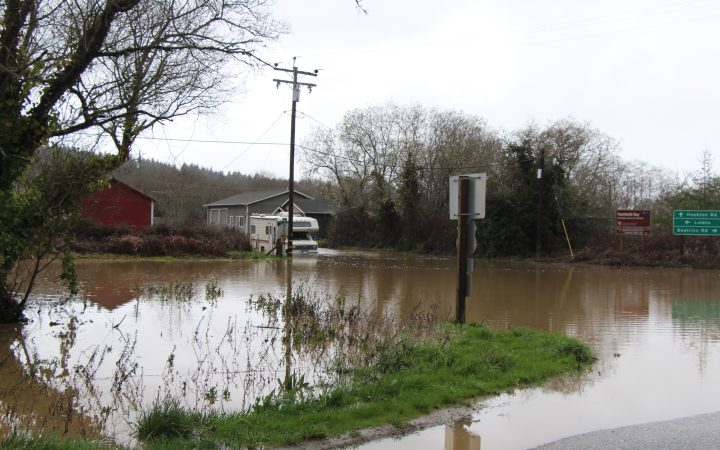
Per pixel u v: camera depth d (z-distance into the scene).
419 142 45.03
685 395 6.81
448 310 13.66
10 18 9.08
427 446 5.06
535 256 36.34
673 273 26.92
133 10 10.20
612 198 46.41
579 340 10.10
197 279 20.02
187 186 67.06
